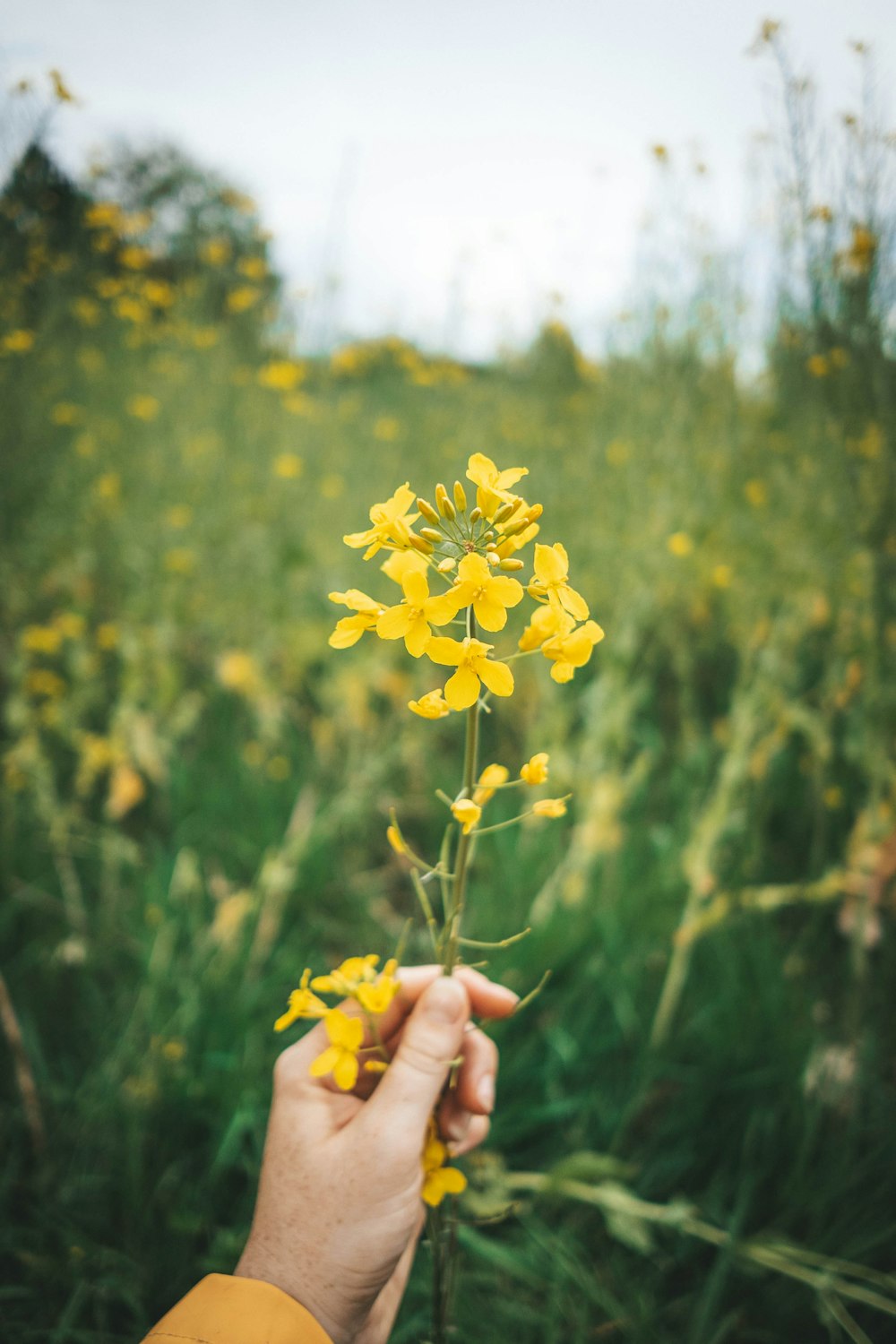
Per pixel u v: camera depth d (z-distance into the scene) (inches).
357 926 26.3
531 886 25.5
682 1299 17.4
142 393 48.7
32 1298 16.8
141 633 33.6
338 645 11.1
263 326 56.0
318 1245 11.9
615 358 40.6
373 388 60.6
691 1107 19.8
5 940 24.0
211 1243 17.7
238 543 39.8
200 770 30.9
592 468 38.4
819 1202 17.7
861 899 20.8
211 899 25.7
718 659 35.2
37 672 31.7
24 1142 18.9
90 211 46.1
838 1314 16.3
